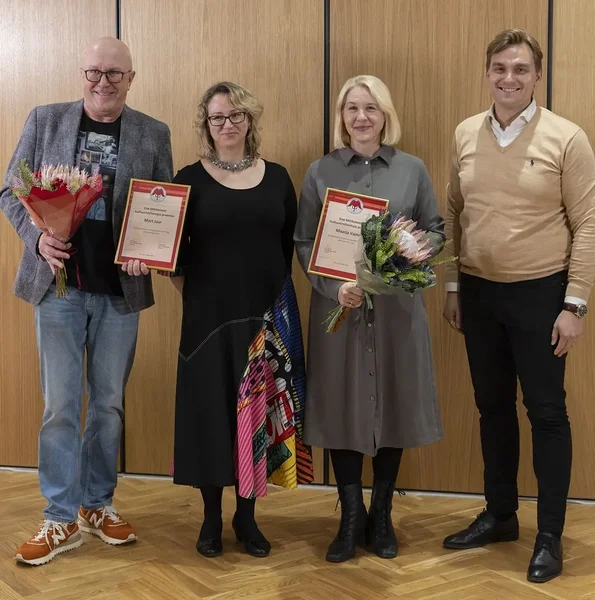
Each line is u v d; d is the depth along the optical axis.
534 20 3.27
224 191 2.79
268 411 2.89
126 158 2.86
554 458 2.71
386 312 2.86
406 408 2.86
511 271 2.71
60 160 2.82
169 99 3.58
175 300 3.65
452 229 2.98
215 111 2.77
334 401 2.88
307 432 2.91
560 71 3.27
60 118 2.85
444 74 3.37
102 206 2.84
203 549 2.87
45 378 2.88
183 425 2.84
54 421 2.88
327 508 3.37
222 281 2.78
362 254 2.54
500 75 2.63
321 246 2.76
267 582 2.64
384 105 2.80
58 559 2.84
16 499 3.43
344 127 2.91
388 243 2.49
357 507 2.89
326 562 2.80
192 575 2.70
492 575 2.68
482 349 2.87
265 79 3.50
